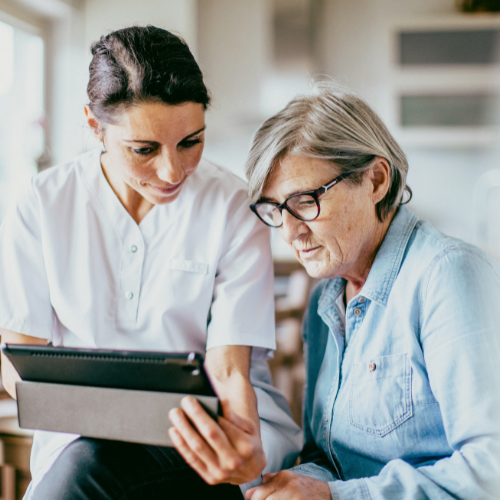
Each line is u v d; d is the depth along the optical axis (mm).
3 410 1403
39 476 1013
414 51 4117
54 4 3146
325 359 1120
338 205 944
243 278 1132
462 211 4387
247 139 4285
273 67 4125
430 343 878
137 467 896
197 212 1173
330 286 1125
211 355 1084
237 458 720
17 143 3035
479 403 799
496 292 874
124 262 1146
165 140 931
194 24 3531
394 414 922
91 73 981
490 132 4094
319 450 1134
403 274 953
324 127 924
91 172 1170
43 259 1136
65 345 1176
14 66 3057
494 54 4031
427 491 799
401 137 4207
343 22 4281
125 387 766
